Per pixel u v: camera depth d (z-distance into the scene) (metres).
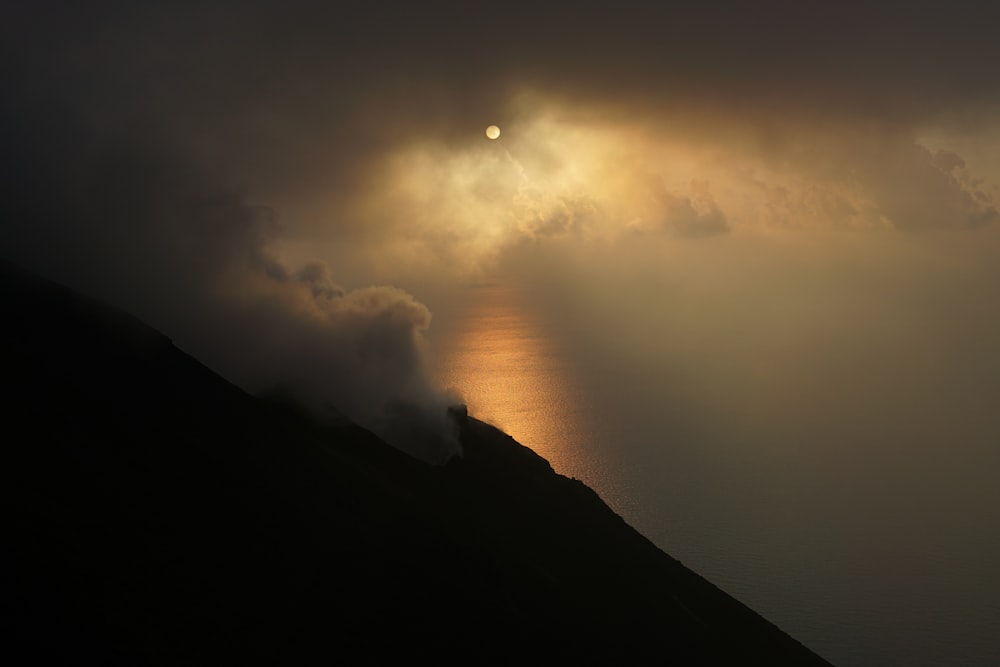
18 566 44.69
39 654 40.12
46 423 57.50
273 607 51.41
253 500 61.16
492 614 60.44
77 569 46.44
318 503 64.94
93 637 42.59
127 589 46.81
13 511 48.28
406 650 53.19
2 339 64.31
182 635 45.50
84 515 50.94
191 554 52.44
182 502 57.28
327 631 51.34
